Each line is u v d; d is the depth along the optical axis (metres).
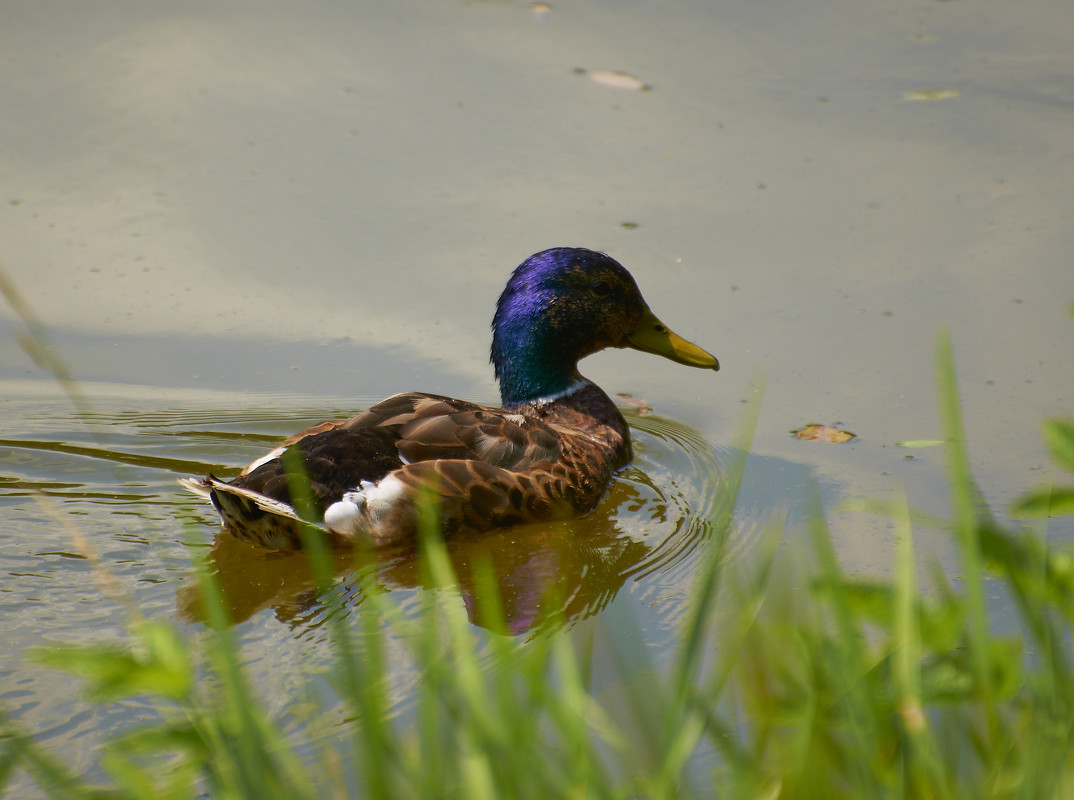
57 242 13.62
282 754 4.35
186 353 12.29
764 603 4.37
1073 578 4.17
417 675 7.32
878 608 4.06
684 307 12.93
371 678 4.18
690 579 9.12
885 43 18.30
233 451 11.09
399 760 4.22
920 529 9.52
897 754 3.95
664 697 4.51
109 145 15.35
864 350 12.22
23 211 14.09
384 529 9.12
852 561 9.09
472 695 4.25
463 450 9.66
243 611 8.31
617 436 11.31
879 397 11.53
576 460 10.36
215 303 12.98
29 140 15.31
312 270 13.53
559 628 7.79
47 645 7.79
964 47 18.19
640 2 19.55
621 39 18.41
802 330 12.57
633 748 4.08
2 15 17.88
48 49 17.20
